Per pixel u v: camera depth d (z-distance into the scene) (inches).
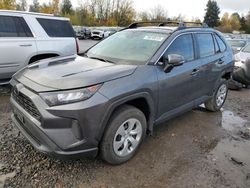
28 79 124.6
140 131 138.7
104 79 117.9
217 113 225.3
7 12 232.8
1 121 175.0
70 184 116.6
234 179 128.8
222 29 2952.8
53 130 109.2
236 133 185.2
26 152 137.7
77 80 113.9
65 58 156.2
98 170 127.6
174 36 160.4
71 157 112.5
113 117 123.6
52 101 108.8
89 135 113.0
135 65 138.9
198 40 183.8
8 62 229.0
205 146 160.9
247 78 318.0
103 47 172.4
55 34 261.1
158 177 126.1
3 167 124.2
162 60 148.5
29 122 116.8
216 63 200.1
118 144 128.8
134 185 119.3
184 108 173.9
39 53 246.5
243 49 406.0
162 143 159.8
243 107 250.8
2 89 247.9
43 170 124.3
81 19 2167.8
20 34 237.0
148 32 168.7
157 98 143.7
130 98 125.3
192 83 172.9
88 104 110.0
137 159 139.6
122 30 188.1
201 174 130.8
